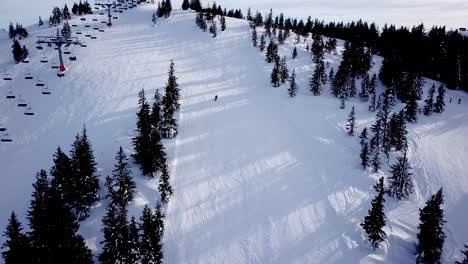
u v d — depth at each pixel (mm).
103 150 54750
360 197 53031
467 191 58719
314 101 88125
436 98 94625
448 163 66375
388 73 102312
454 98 101438
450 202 56281
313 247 41969
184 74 96625
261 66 108500
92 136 59469
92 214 40969
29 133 62281
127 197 42188
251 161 58031
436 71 120688
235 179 53094
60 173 38781
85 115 67625
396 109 88375
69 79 85250
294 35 151750
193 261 38906
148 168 48125
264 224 44781
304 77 103062
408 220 50594
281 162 58781
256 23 155000
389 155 67062
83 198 39688
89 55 104812
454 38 139625
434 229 41344
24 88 80625
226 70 103500
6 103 73188
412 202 54812
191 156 57531
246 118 74188
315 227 45125
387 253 42781
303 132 70938
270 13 162375
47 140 59781
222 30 142500
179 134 63750
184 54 114000
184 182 51000
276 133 68812
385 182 58219
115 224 33531
